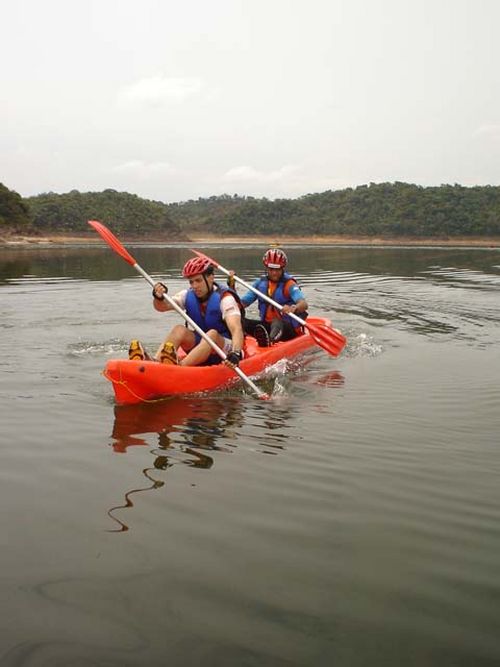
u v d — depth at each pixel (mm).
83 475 3316
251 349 6535
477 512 2904
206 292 5844
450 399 5008
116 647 1932
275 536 2650
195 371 5246
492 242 72125
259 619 2072
